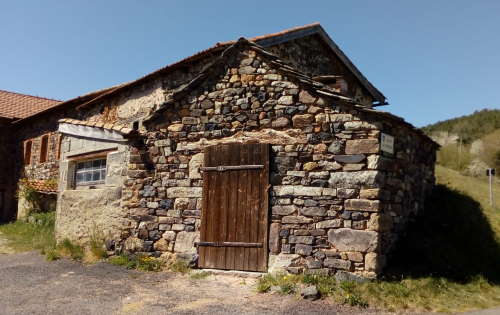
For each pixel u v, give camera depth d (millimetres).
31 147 18328
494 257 7500
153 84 10516
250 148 7328
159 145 8312
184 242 7770
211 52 9719
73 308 5637
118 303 5840
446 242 7508
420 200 8609
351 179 6500
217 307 5598
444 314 5285
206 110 7922
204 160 7758
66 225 9828
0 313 5441
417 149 8375
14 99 21234
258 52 7500
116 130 8891
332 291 5914
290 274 6621
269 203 7031
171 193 8047
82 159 10156
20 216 15898
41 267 8062
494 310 5414
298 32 10516
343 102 6664
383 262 6457
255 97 7461
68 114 15789
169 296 6137
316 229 6629
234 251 7230
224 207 7441
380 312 5336
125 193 8570
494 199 10656
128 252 8336
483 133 27719
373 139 6461
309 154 6871
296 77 7082
